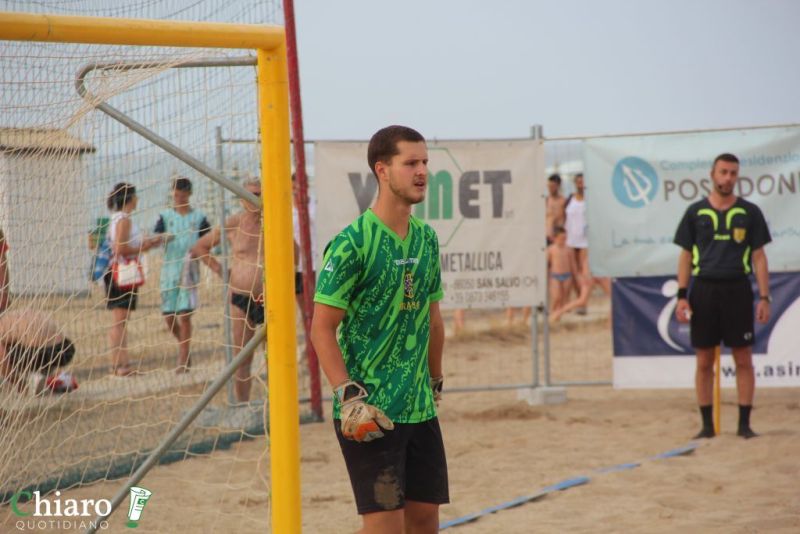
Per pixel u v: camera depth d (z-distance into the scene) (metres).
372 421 8.64
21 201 11.90
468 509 14.89
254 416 19.98
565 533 13.38
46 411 13.07
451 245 22.75
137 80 10.94
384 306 9.04
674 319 22.73
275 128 9.73
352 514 14.68
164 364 16.23
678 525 13.49
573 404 23.67
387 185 9.04
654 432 20.14
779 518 13.59
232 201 14.33
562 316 39.78
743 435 18.95
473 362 30.95
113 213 12.51
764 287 18.73
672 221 22.55
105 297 13.15
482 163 22.70
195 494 15.50
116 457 16.41
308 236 21.03
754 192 22.25
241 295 15.93
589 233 22.86
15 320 12.29
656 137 22.48
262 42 9.58
